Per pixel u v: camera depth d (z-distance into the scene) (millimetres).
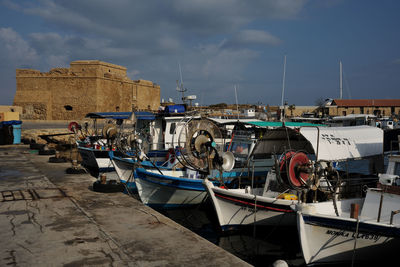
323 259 7414
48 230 7055
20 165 17094
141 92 68875
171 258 5754
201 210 12398
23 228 7148
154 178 11977
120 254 5867
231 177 12188
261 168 12734
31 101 57031
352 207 6965
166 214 12094
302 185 7902
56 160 18516
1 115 32812
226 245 9109
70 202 9500
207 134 10562
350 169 12359
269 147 11328
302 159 8031
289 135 10828
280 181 7992
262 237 9555
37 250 5965
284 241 9469
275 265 6141
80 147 21297
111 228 7285
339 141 9930
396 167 8523
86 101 56625
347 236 7180
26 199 9750
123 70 68625
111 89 60094
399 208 7602
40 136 30875
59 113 57500
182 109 16562
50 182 12562
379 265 7625
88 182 12711
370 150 10359
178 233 7047
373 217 8062
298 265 7938
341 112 66375
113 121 24094
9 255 5723
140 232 7066
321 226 7242
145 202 12531
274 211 8984
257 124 12672
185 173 12977
